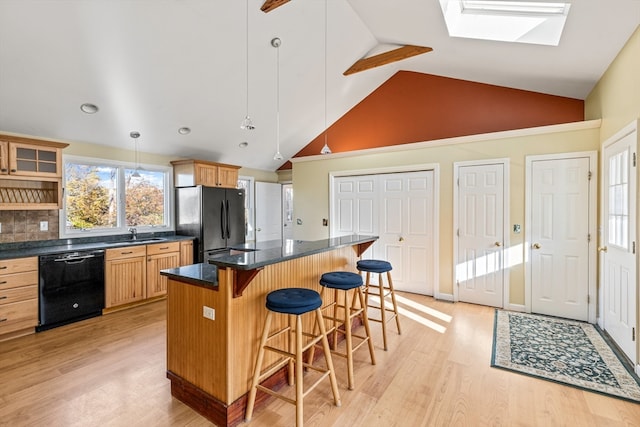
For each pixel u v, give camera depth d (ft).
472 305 13.12
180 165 15.88
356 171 16.39
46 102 10.35
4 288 9.53
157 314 12.08
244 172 20.33
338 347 9.30
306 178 18.19
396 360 8.48
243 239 17.51
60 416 6.17
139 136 13.62
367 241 10.37
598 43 8.53
